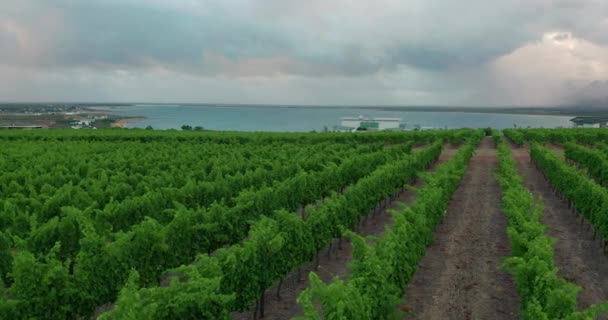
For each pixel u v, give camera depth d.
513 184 20.17
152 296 8.13
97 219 14.72
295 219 12.87
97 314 12.34
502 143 43.56
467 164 36.59
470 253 16.27
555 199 25.67
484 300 12.59
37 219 15.98
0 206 16.48
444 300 12.57
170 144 47.97
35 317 9.40
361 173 27.45
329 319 8.03
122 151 35.47
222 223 14.66
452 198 25.25
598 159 28.47
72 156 30.84
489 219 20.97
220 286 10.02
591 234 18.83
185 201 18.47
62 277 9.79
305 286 13.95
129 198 17.53
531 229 12.82
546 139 54.91
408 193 27.75
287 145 43.06
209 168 27.89
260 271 11.26
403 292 11.68
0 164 26.06
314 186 21.69
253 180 22.75
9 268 12.27
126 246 11.48
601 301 12.69
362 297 8.76
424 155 33.16
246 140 56.53
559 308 8.94
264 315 12.11
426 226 15.29
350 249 17.19
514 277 13.80
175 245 13.05
